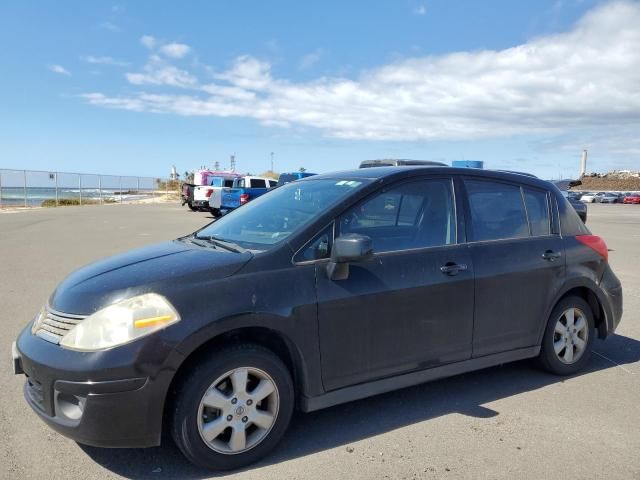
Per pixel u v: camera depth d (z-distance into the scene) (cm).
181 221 2180
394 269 359
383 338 353
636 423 371
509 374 465
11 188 3531
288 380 321
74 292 310
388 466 312
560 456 324
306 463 315
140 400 280
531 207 450
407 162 1166
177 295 294
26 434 347
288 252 329
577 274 453
